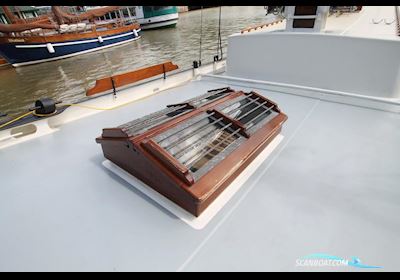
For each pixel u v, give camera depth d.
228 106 1.99
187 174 1.34
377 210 1.45
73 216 1.49
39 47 15.14
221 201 1.54
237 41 3.54
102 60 16.75
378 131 2.28
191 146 1.52
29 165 2.03
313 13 3.01
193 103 2.04
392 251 1.21
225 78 3.86
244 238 1.31
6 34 14.15
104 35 18.67
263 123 1.97
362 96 2.77
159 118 1.80
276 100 3.06
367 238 1.28
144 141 1.46
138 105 3.25
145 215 1.47
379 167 1.81
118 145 1.65
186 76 4.04
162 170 1.38
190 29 25.56
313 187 1.65
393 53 2.49
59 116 2.74
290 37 3.04
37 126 2.51
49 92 12.05
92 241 1.32
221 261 1.19
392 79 2.59
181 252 1.24
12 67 14.95
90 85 12.80
